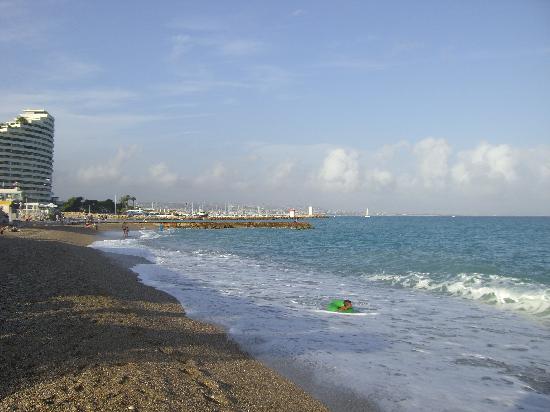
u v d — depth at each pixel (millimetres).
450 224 139125
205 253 40219
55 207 116312
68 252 30641
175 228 108938
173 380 7633
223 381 8109
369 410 7422
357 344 11242
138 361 8523
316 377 8891
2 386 6766
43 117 154875
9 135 143625
